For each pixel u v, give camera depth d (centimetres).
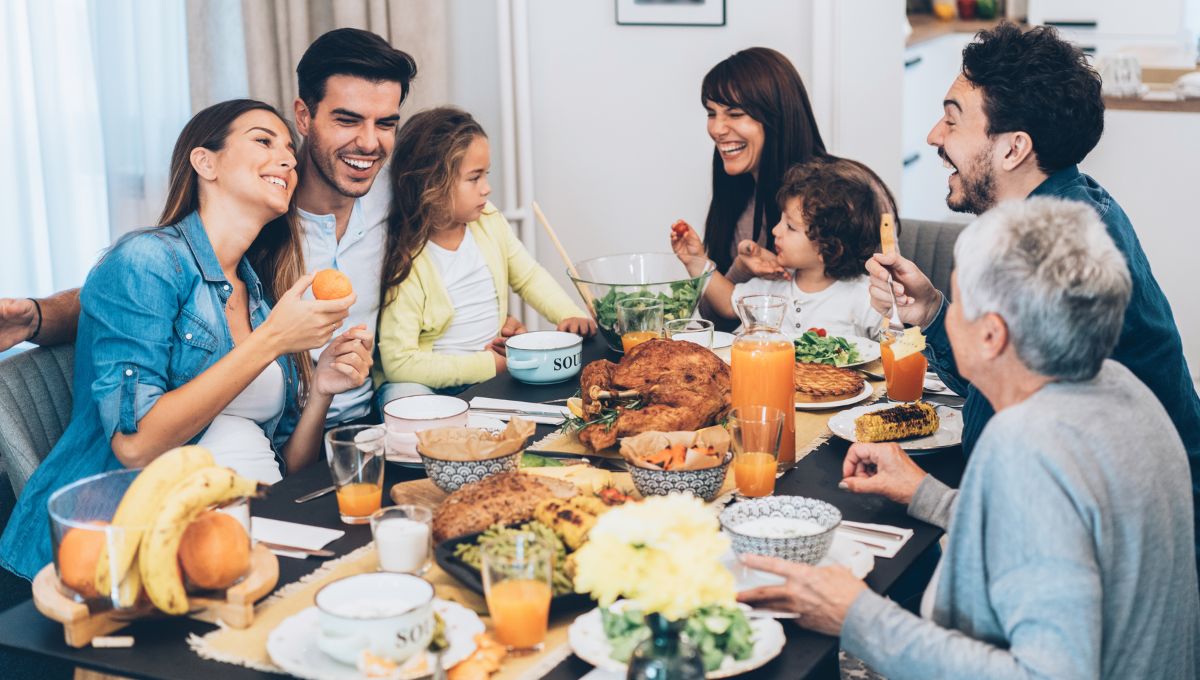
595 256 394
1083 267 120
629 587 109
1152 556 125
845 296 263
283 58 349
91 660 127
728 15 355
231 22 348
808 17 346
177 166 207
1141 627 126
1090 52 550
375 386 264
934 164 544
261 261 222
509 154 384
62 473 200
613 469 177
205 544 132
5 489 237
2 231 331
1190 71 475
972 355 128
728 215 301
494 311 276
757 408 167
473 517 146
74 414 205
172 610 131
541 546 130
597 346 248
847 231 257
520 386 221
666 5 362
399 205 259
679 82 368
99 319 196
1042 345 122
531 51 383
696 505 113
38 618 138
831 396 205
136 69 338
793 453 178
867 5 344
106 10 331
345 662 121
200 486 130
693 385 182
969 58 194
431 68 363
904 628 125
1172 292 432
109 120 337
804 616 131
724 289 281
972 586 124
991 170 195
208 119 204
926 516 158
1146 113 422
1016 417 122
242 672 125
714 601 109
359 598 128
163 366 198
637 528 110
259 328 195
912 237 284
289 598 139
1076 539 117
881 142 360
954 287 130
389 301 258
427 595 126
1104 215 186
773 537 139
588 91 380
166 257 199
